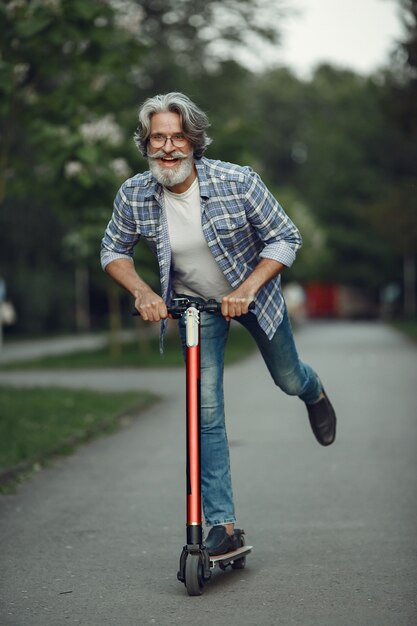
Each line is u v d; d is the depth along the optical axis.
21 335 54.03
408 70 34.88
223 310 4.91
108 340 43.88
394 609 4.68
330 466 9.12
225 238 5.07
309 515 6.93
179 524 6.73
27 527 6.70
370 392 16.80
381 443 10.62
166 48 34.12
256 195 5.01
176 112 4.82
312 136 77.88
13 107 13.57
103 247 5.39
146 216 5.13
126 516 7.02
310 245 61.03
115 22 13.31
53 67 13.35
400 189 40.88
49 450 9.98
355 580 5.21
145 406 15.21
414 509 7.09
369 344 37.16
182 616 4.62
